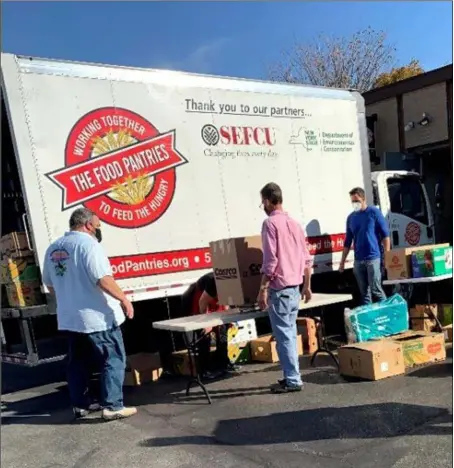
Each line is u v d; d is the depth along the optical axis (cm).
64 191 486
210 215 575
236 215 595
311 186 670
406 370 522
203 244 568
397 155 939
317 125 683
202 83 582
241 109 611
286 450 359
